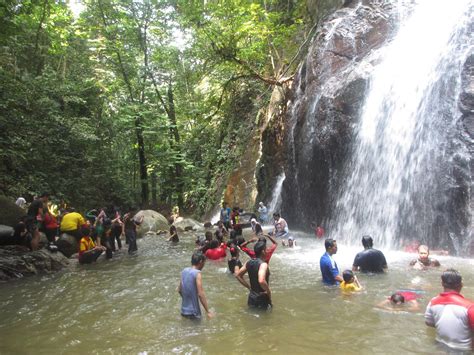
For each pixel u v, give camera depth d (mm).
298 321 4875
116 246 13406
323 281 6645
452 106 8930
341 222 11727
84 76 20672
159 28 24016
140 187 30219
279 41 18359
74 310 6004
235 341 4344
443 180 8727
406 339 4117
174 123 26000
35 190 15477
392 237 9852
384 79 11070
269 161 18031
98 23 22906
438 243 8742
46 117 15844
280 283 6801
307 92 13562
